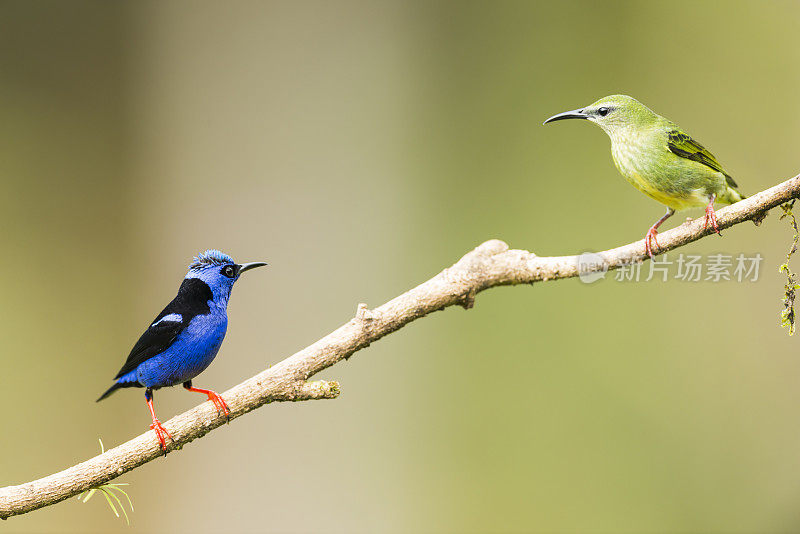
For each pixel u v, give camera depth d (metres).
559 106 14.09
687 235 5.39
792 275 5.41
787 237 12.46
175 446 5.05
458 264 5.22
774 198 5.23
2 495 4.78
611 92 14.13
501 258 5.24
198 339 6.16
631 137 6.81
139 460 5.01
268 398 5.07
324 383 5.12
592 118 7.02
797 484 12.24
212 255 6.36
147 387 6.29
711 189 6.70
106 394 6.24
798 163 13.34
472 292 5.16
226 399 5.07
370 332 5.11
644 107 6.87
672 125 6.77
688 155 6.68
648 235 5.50
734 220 5.30
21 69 12.88
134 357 6.12
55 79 12.94
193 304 6.20
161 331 6.06
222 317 6.36
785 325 5.44
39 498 4.83
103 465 4.95
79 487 4.91
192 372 6.32
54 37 12.95
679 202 6.91
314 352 5.11
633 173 6.86
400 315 5.12
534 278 5.30
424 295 5.14
